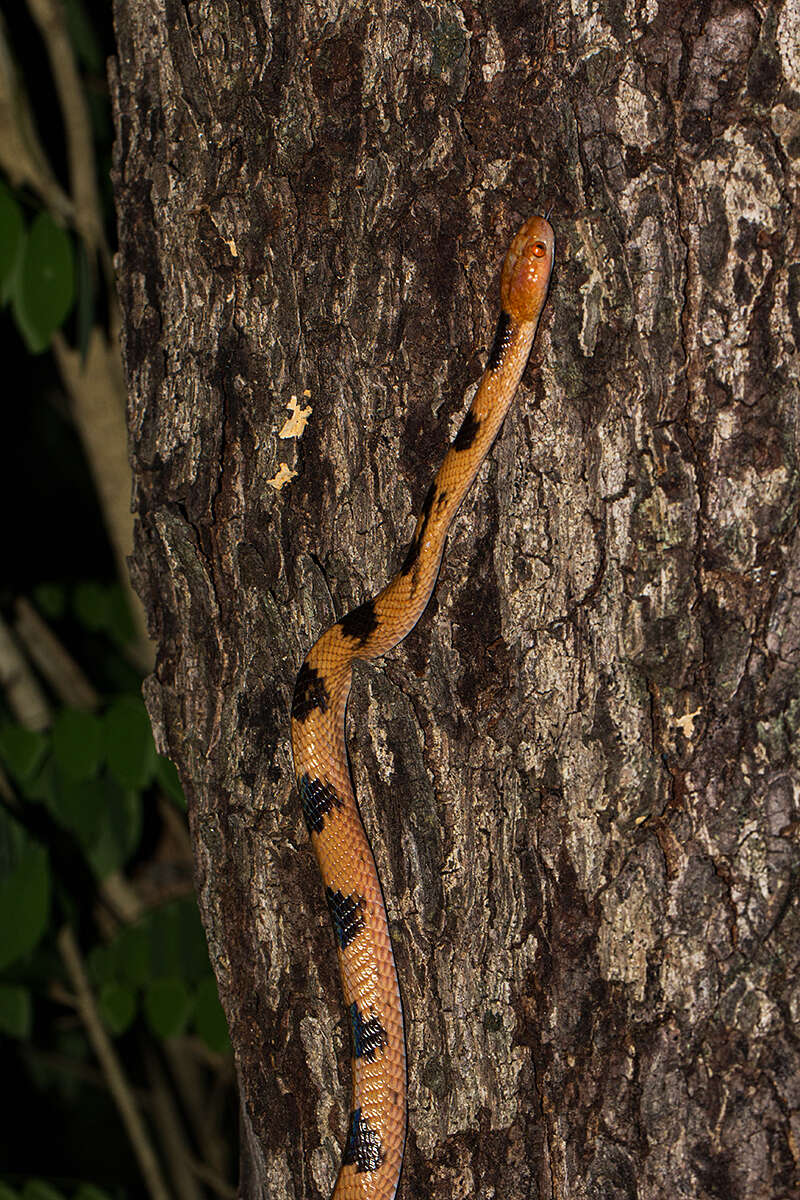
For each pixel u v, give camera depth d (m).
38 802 1.88
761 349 1.31
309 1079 1.36
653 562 1.32
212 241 1.35
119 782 1.55
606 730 1.33
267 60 1.33
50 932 1.77
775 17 1.30
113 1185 2.55
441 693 1.34
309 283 1.34
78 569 2.45
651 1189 1.34
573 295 1.32
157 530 1.37
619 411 1.32
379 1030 1.34
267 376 1.35
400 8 1.32
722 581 1.32
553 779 1.33
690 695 1.33
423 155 1.32
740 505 1.32
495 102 1.32
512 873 1.34
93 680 2.44
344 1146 1.35
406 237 1.33
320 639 1.35
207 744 1.37
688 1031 1.33
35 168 1.57
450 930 1.34
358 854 1.35
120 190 1.37
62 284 1.49
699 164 1.31
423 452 1.34
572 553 1.33
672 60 1.31
